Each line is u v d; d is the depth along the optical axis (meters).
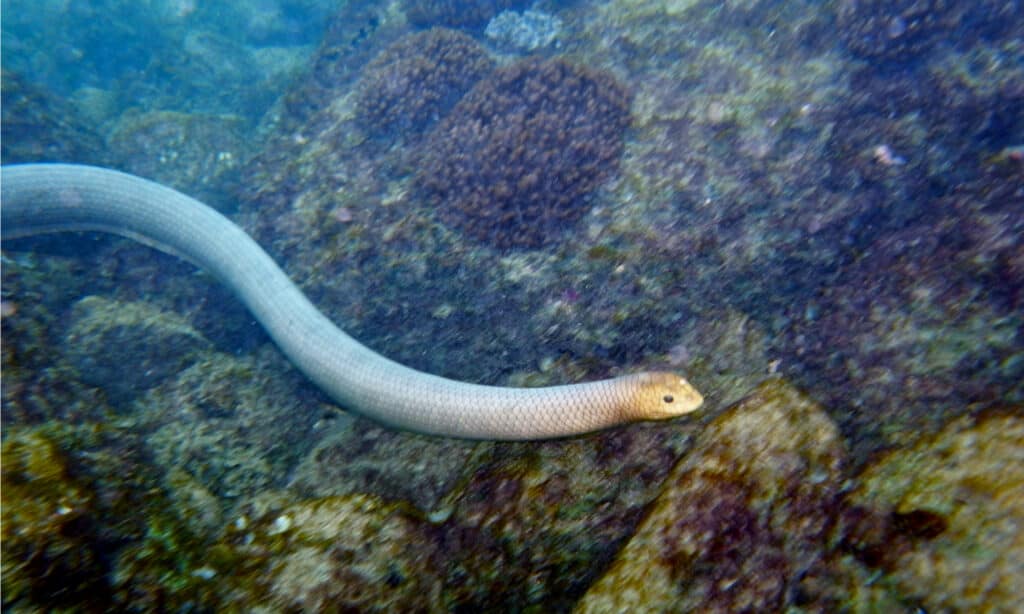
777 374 0.42
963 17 0.58
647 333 0.50
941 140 0.52
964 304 0.38
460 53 0.82
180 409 0.53
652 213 0.58
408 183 0.70
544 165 0.63
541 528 0.36
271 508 0.37
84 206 0.69
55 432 0.37
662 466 0.37
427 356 0.58
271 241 0.73
